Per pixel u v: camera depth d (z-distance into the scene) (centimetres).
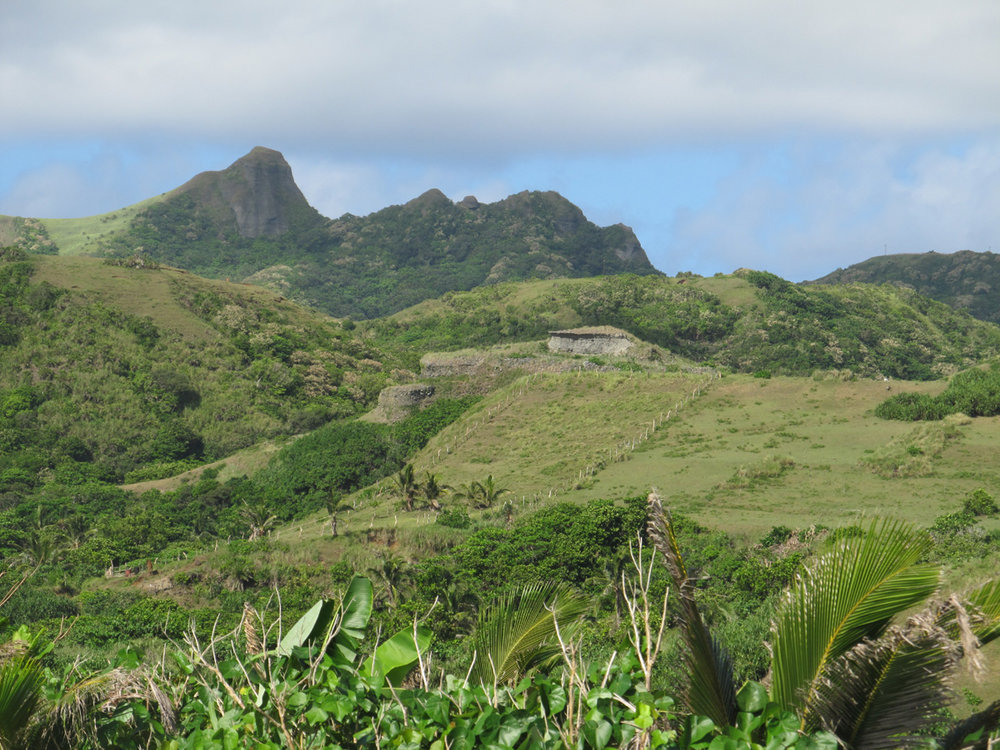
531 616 600
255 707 498
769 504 5291
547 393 8638
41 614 4128
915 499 5131
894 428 6719
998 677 1463
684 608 449
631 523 4578
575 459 7012
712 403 7812
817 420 7144
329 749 457
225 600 4516
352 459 8994
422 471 7569
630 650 491
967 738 418
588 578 3988
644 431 7350
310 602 4216
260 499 8831
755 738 424
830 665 425
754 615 2378
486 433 8088
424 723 481
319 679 517
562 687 492
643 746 426
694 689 444
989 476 5419
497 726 457
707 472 6125
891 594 421
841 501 5212
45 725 494
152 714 542
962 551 3106
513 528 5041
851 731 423
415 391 10069
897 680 414
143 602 4022
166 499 9531
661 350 11006
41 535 6009
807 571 453
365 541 5478
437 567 4234
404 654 544
